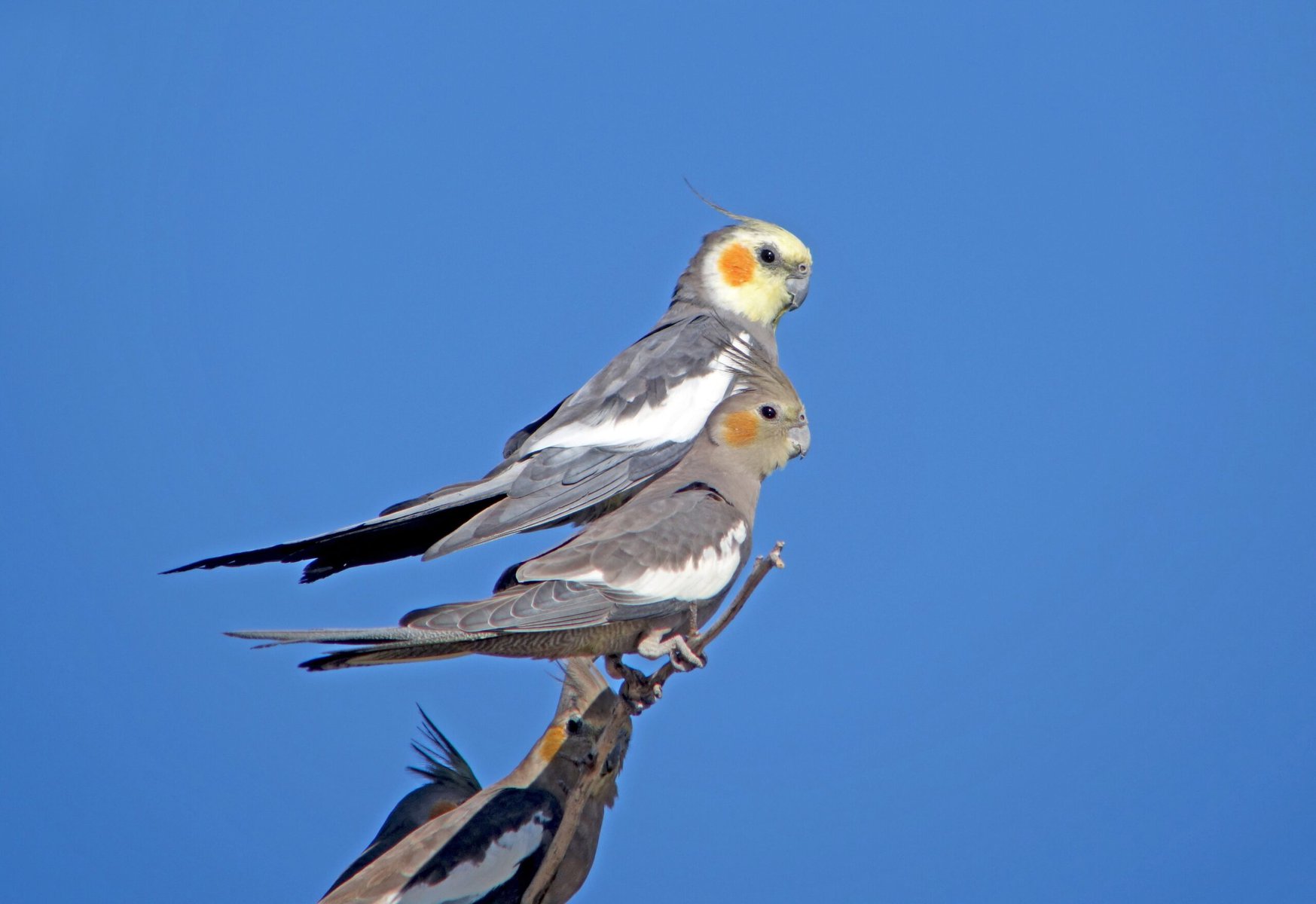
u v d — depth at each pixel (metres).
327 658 8.91
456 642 9.79
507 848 12.14
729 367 12.64
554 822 12.45
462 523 11.61
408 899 11.77
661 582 10.59
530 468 11.46
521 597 9.91
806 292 14.45
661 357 12.56
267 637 8.48
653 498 11.49
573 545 10.65
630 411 11.98
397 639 8.93
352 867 12.73
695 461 12.14
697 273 14.37
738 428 12.19
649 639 10.60
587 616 10.12
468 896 11.88
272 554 10.72
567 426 11.85
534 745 13.03
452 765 14.10
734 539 11.33
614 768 12.87
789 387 12.50
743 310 14.17
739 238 14.31
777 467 12.41
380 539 11.33
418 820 13.29
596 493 11.56
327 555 11.05
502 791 12.62
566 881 12.47
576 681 13.09
